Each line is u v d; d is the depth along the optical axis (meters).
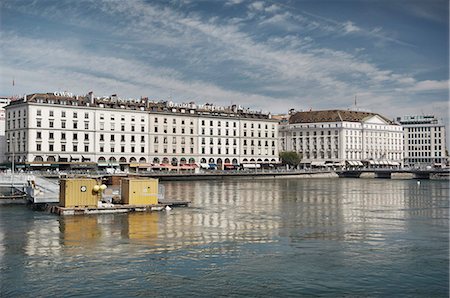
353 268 32.09
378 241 40.69
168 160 166.00
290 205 69.06
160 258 34.41
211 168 174.50
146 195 60.03
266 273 30.92
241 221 51.66
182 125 169.25
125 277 30.00
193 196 84.00
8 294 27.05
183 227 47.19
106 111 152.50
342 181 152.62
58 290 27.67
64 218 52.06
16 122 144.75
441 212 60.72
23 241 39.97
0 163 145.75
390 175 187.62
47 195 61.50
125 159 156.38
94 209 55.34
